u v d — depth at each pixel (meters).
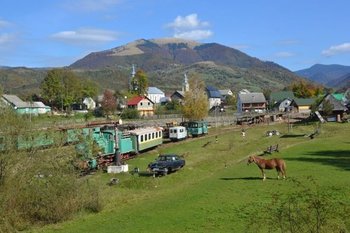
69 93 149.50
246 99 170.75
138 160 55.94
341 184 31.42
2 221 26.30
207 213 25.86
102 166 48.59
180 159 46.00
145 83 185.88
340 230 13.92
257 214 23.88
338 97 133.12
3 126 28.55
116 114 130.50
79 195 29.91
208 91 189.12
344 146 57.81
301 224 14.32
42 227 26.61
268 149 56.28
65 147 32.97
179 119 116.88
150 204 30.00
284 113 139.00
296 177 35.41
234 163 50.50
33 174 28.72
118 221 26.06
